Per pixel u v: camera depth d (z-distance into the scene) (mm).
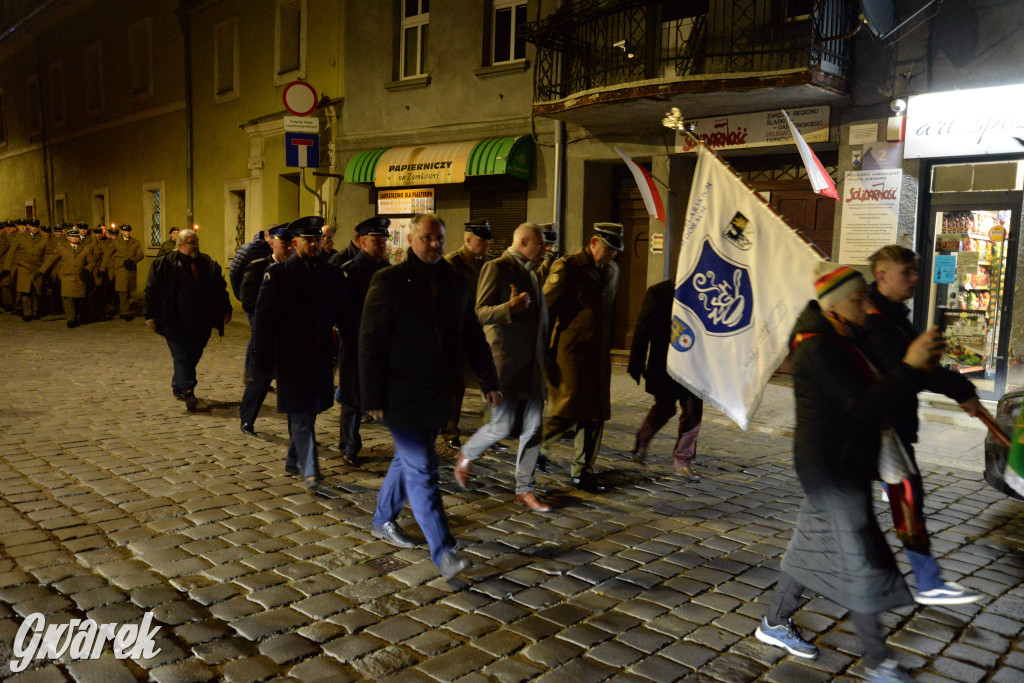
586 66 11836
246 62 18078
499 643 3262
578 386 5266
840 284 2793
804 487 2879
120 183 23531
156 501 4988
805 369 2838
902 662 3184
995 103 8641
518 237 4977
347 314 5773
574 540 4531
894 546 4508
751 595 3822
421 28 14477
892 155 9523
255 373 6820
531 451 5012
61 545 4191
